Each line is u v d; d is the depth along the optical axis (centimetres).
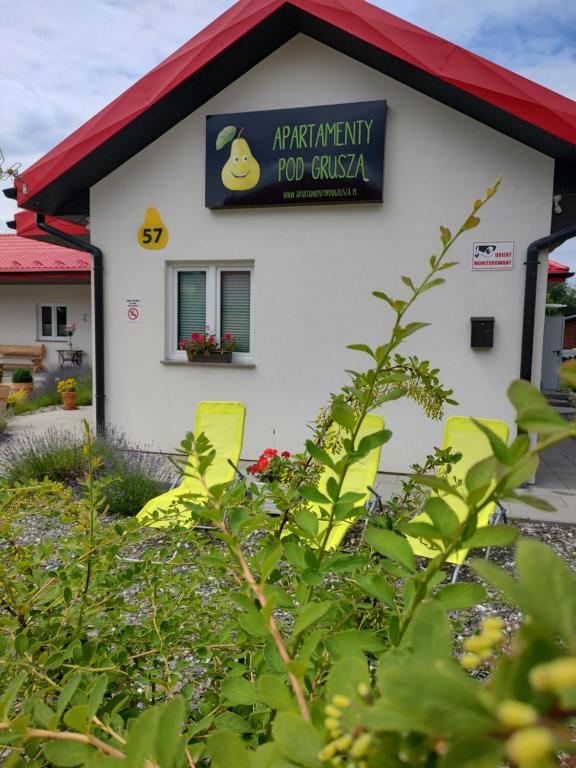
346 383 630
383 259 605
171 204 663
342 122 592
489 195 98
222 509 100
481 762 26
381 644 79
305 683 85
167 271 681
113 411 705
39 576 153
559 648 31
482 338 571
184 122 647
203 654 138
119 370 700
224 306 680
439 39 523
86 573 158
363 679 54
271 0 546
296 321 638
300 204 619
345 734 41
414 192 588
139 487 489
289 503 146
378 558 153
